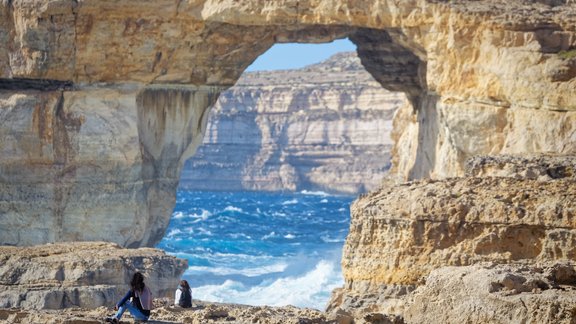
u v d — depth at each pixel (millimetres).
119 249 42781
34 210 67188
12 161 67188
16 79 67625
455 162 60688
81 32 66688
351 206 35188
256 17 64750
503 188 32875
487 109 58906
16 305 37469
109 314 28938
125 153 68062
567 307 23016
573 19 57688
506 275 24422
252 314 27969
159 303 34250
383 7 62281
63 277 38469
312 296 62094
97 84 67875
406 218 32875
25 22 66312
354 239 34062
